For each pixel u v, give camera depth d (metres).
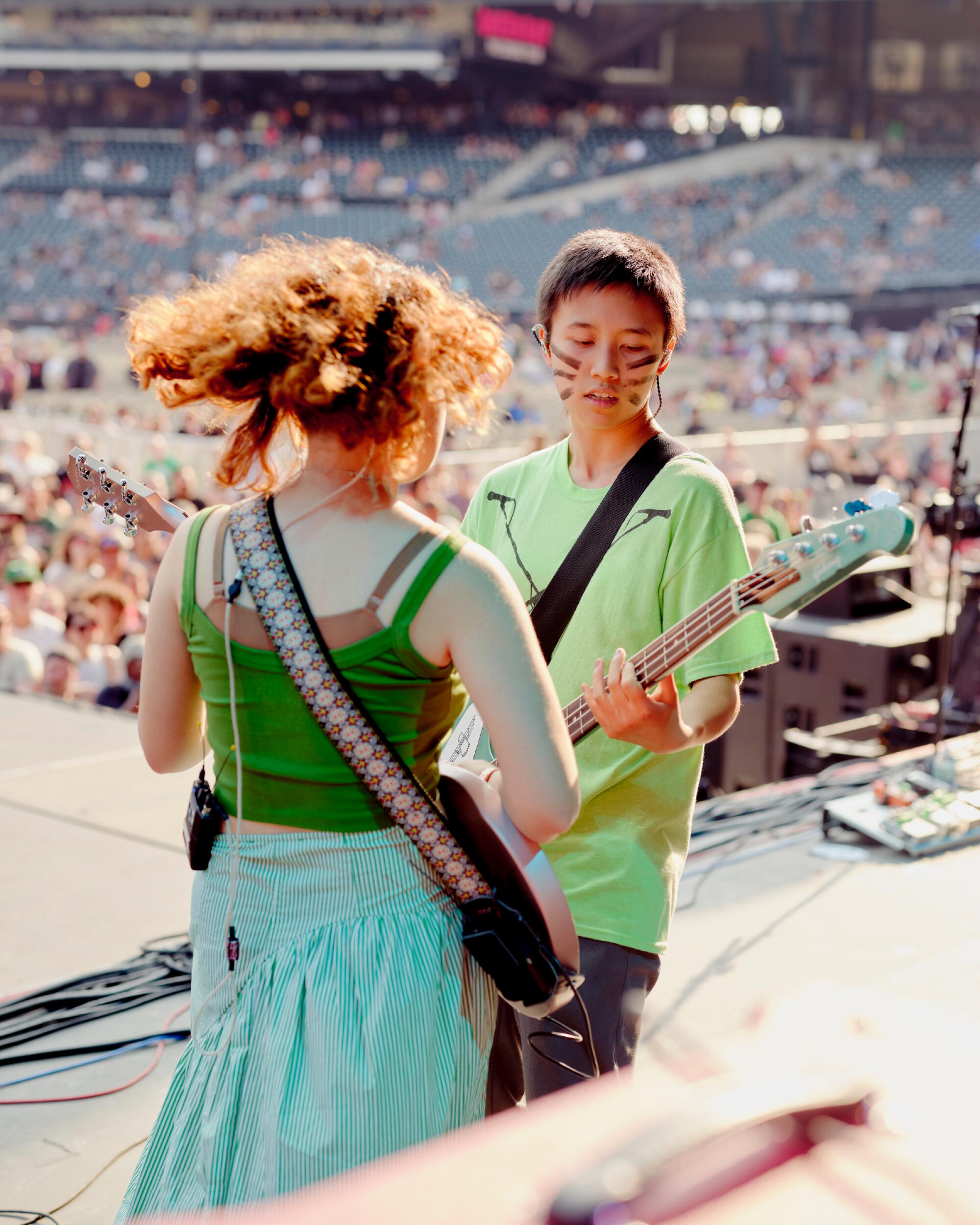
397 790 1.34
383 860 1.37
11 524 8.62
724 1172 0.66
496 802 1.38
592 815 1.88
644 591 1.87
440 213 39.62
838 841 4.05
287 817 1.36
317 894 1.36
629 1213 0.63
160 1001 2.96
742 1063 0.77
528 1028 1.81
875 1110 0.71
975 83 43.66
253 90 46.06
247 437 1.42
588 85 45.69
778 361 27.86
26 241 38.19
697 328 31.05
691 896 3.61
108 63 41.75
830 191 38.41
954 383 24.67
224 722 1.38
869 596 5.82
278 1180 1.29
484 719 1.31
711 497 1.87
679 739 1.70
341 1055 1.31
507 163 42.16
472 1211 0.67
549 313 1.93
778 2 40.47
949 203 37.25
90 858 3.82
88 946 3.23
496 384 1.42
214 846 1.42
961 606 5.53
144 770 4.70
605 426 1.92
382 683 1.32
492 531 2.07
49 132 45.56
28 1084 2.61
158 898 3.54
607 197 40.41
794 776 5.57
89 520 9.42
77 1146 2.39
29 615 7.19
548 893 1.36
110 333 31.52
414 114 46.09
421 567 1.32
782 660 5.68
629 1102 0.73
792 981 3.04
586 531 1.92
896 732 5.25
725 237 36.88
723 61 45.28
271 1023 1.35
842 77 42.06
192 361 1.36
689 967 3.13
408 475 1.40
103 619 6.89
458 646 1.32
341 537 1.33
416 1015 1.33
